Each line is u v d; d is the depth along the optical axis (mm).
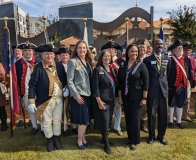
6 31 3730
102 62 3303
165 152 3270
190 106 5344
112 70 3367
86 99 3242
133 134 3342
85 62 3357
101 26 6938
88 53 3396
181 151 3291
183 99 4258
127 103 3371
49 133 3338
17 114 3834
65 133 3934
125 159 3074
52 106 3287
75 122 3256
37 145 3564
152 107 3438
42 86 3209
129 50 3258
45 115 3260
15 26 6621
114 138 3830
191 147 3422
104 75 3197
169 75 4188
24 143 3654
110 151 3262
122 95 3420
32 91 3203
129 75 3258
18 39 6711
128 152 3279
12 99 3793
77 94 3117
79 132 3363
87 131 4051
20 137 3924
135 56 3248
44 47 3201
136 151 3309
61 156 3174
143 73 3219
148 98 3436
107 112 3236
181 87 4188
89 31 6852
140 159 3068
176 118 4742
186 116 4691
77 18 6801
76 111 3229
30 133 4070
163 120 3523
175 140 3686
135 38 7129
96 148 3428
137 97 3242
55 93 3285
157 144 3537
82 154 3229
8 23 6586
